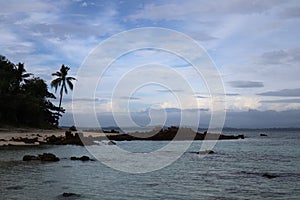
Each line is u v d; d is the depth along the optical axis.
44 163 31.00
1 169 27.22
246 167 32.12
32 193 18.67
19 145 49.78
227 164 34.53
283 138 110.81
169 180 24.14
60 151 43.62
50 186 20.72
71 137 55.81
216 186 22.14
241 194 19.80
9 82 77.12
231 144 72.00
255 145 68.69
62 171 26.67
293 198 18.98
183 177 25.62
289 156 43.81
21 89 82.19
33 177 23.73
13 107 73.25
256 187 21.88
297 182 23.80
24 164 30.20
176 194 19.55
